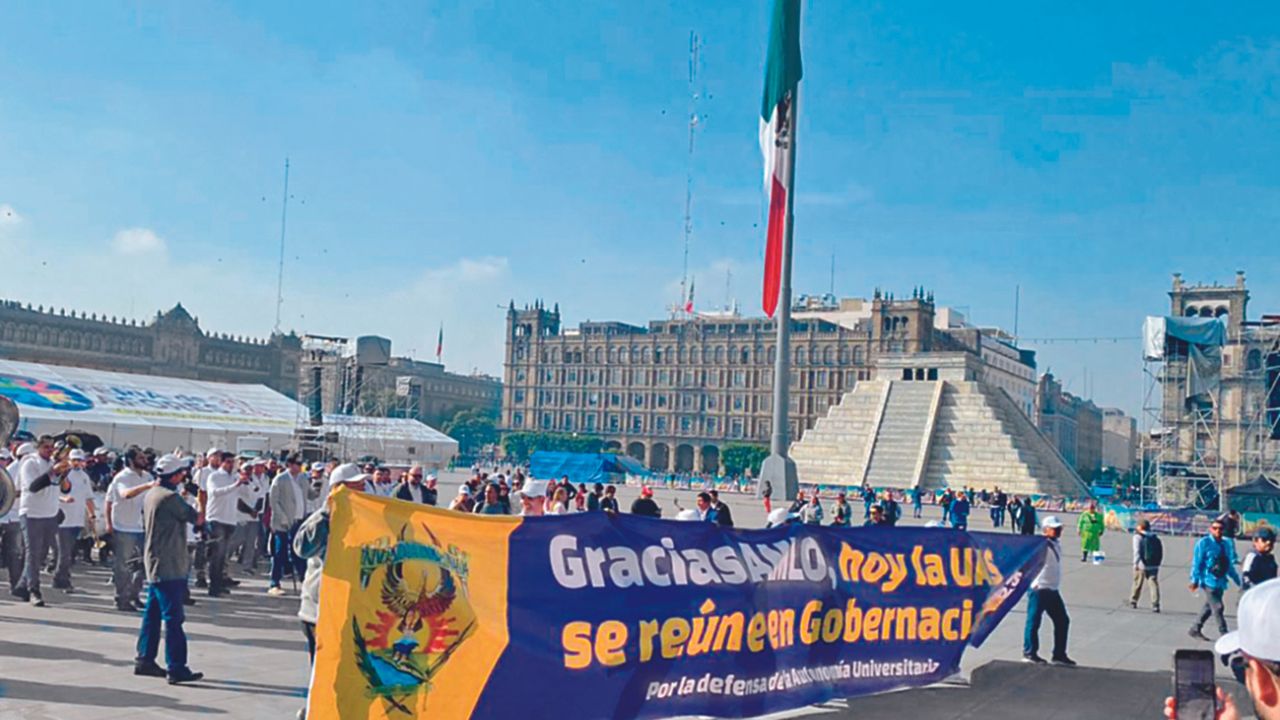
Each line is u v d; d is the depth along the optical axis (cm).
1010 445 10200
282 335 18575
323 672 866
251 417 5875
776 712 1136
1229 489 6088
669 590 1046
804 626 1173
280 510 2123
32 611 1720
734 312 18938
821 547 1205
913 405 10944
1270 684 339
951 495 5156
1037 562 1363
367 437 7000
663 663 1036
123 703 1120
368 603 880
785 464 3272
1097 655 1745
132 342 16462
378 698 877
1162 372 10212
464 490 1739
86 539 2483
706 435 17950
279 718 1091
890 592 1253
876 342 16600
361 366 7144
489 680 924
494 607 934
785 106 3222
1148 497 11181
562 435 18400
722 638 1087
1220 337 8338
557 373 19288
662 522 1068
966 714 1238
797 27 3231
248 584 2272
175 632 1232
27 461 1786
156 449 5397
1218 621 2031
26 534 1781
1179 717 514
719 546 1105
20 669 1263
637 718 1012
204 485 2480
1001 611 1338
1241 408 10656
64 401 4941
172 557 1235
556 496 2627
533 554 962
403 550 898
